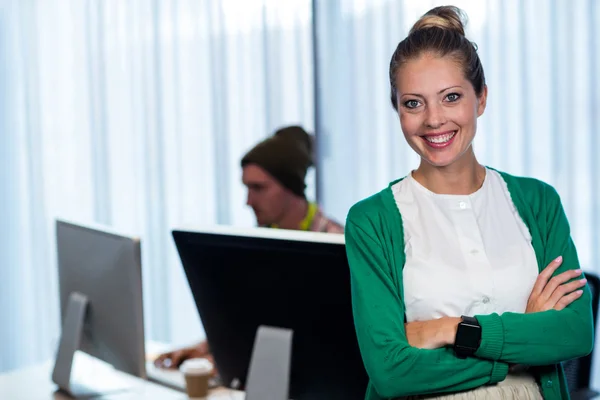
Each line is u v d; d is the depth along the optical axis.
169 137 3.90
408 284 1.45
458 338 1.36
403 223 1.47
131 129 3.99
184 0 3.78
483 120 3.15
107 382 2.33
